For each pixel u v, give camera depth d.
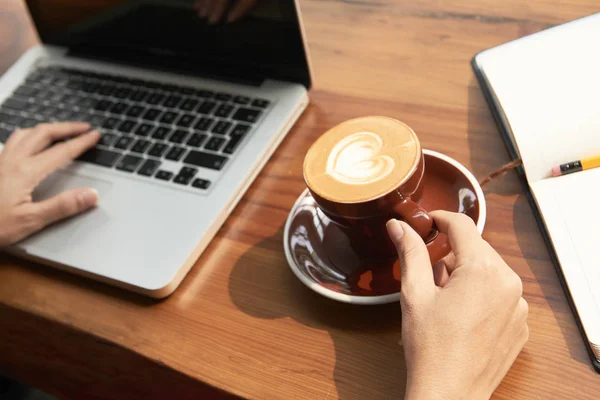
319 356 0.52
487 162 0.62
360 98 0.73
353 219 0.50
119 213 0.67
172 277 0.60
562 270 0.50
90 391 0.74
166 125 0.75
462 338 0.42
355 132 0.55
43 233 0.68
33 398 1.16
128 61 0.88
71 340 0.65
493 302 0.43
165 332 0.58
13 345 0.76
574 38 0.62
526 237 0.55
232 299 0.59
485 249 0.46
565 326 0.49
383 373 0.50
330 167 0.52
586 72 0.58
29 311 0.64
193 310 0.59
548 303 0.50
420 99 0.70
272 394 0.51
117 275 0.61
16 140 0.78
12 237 0.67
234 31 0.74
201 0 0.74
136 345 0.58
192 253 0.61
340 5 0.87
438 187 0.58
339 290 0.53
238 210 0.66
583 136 0.55
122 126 0.78
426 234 0.49
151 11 0.80
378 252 0.55
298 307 0.56
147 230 0.64
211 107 0.75
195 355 0.55
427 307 0.44
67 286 0.65
